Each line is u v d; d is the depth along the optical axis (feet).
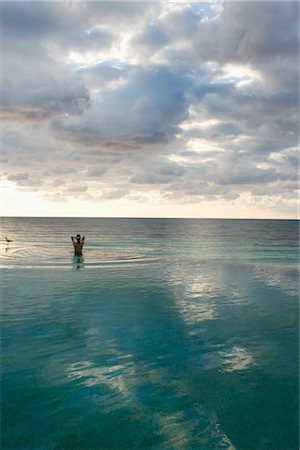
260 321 42.01
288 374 27.86
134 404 23.15
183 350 32.63
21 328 38.42
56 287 59.72
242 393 24.75
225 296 55.21
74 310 45.70
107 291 57.21
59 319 41.78
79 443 19.17
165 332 37.58
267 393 24.79
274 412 22.41
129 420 21.31
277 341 35.35
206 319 42.75
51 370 28.04
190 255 119.85
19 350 32.12
